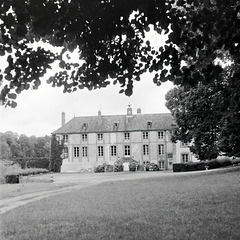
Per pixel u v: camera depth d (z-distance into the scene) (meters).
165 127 57.25
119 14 5.08
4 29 5.11
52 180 32.56
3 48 5.84
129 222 9.08
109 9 5.00
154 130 57.59
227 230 7.45
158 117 59.69
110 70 6.63
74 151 59.34
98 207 12.16
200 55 6.21
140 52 6.56
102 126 59.88
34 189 23.17
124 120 60.41
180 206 11.15
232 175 22.19
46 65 6.31
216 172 27.36
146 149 57.69
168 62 6.30
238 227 7.71
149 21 5.25
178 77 6.38
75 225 9.17
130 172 48.09
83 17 4.98
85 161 58.69
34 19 4.77
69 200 14.91
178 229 7.89
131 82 6.75
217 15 5.59
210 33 5.83
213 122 26.47
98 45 6.11
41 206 13.48
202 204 11.17
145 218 9.48
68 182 29.91
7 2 4.57
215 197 12.46
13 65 6.07
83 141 59.25
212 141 28.22
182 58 6.45
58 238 7.73
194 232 7.50
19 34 4.64
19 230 8.89
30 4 4.41
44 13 4.49
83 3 4.64
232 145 24.23
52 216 10.72
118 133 58.69
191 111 27.28
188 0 5.46
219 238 6.88
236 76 6.81
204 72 6.16
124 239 7.32
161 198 13.38
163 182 21.94
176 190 16.02
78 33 5.48
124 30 5.67
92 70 6.85
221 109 7.47
